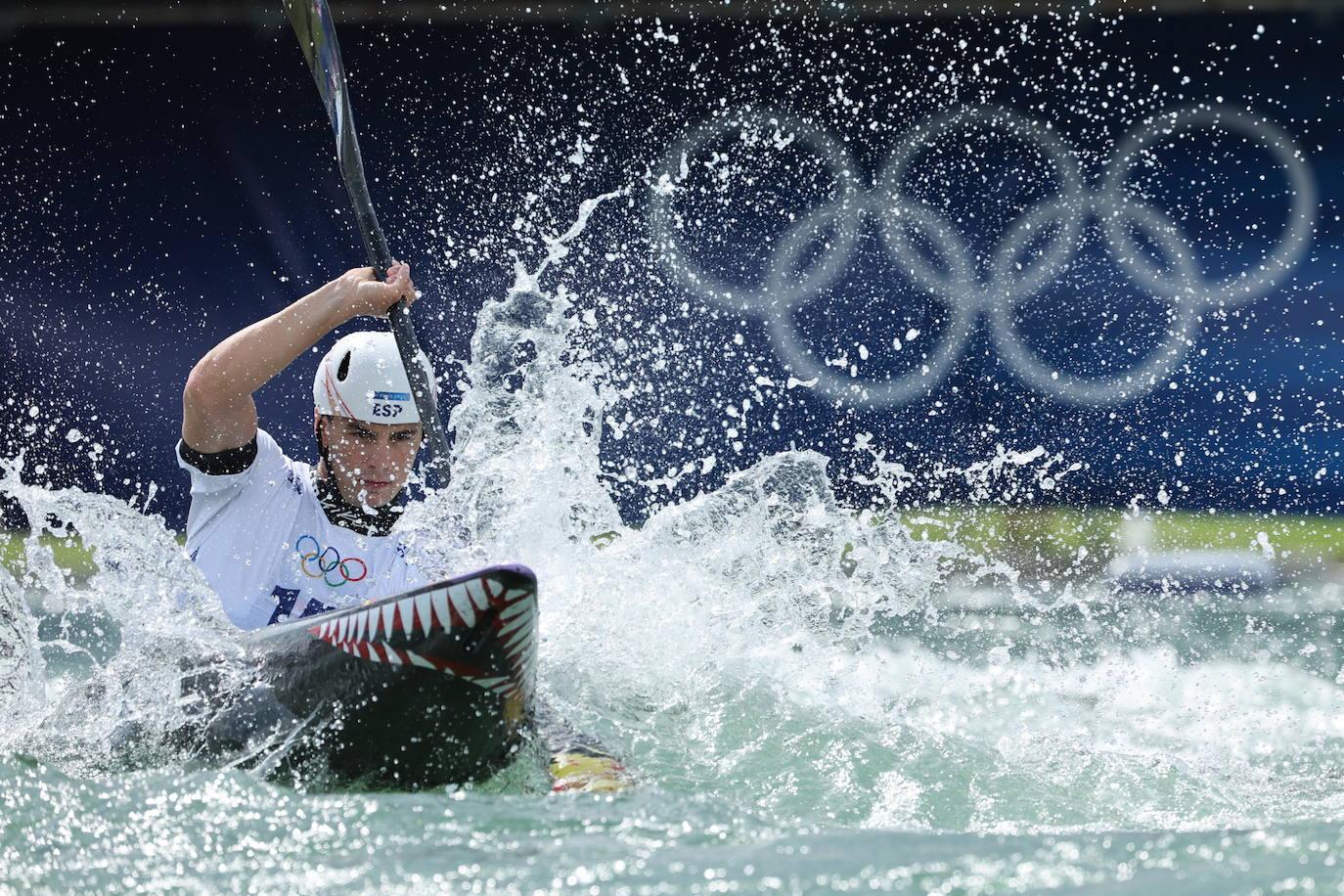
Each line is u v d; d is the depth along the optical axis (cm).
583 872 788
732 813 938
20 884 787
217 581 1405
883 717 1375
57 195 3916
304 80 3984
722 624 1557
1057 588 3089
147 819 904
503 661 1040
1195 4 3922
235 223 3941
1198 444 3666
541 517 1549
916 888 750
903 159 3891
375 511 1461
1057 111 3922
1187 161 3866
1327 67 3872
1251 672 1861
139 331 3856
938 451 3662
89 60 3975
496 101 4025
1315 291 3772
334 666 1083
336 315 1395
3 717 1218
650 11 4044
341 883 777
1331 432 3641
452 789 1055
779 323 3741
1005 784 1157
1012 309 3769
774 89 3947
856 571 1691
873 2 3997
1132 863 790
